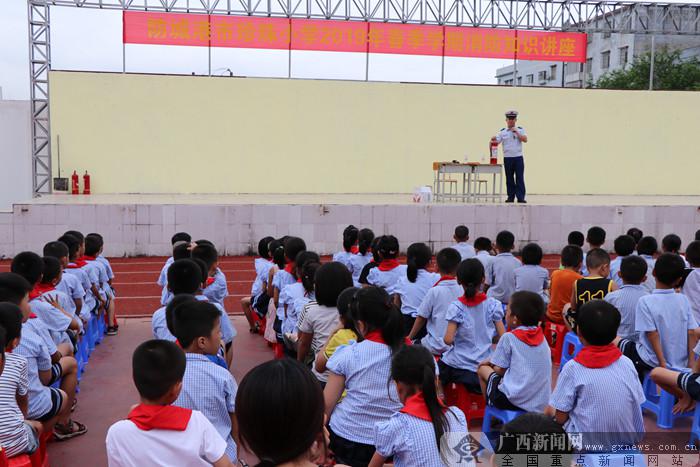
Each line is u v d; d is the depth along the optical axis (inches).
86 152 641.0
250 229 494.9
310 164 685.9
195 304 118.0
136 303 364.2
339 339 135.3
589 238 265.0
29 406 135.3
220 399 114.7
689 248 205.9
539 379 144.2
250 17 636.1
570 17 686.5
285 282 221.6
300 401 63.6
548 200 607.2
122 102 644.7
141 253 486.0
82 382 214.7
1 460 109.9
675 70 1169.4
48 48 624.7
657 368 164.6
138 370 90.5
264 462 64.4
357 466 120.6
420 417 97.8
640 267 187.2
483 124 711.1
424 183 707.4
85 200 544.1
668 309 170.6
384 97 691.4
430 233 507.5
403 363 100.3
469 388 168.4
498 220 510.3
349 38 653.3
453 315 167.6
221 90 662.5
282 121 676.7
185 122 658.2
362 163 694.5
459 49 673.0
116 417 184.7
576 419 122.9
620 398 119.6
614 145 731.4
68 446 164.2
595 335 121.3
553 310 231.1
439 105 701.9
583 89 719.7
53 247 206.4
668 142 739.4
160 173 657.6
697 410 154.9
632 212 519.2
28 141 654.5
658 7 707.4
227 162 669.9
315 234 500.4
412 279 206.2
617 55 1342.3
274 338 243.9
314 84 678.5
